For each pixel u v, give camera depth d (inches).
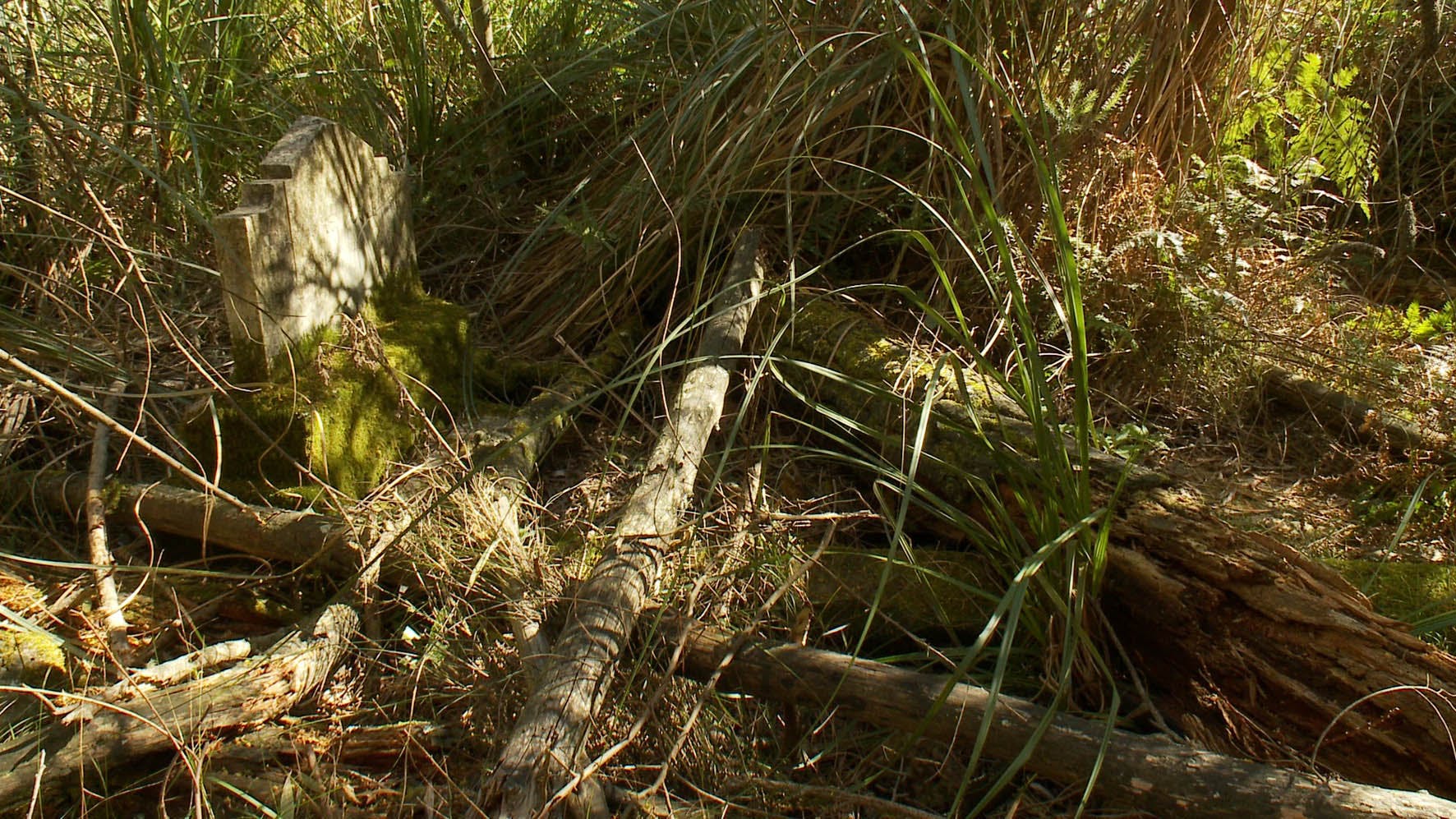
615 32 183.3
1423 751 77.5
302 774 79.7
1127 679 94.7
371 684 91.6
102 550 102.5
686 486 105.2
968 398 93.3
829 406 127.7
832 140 151.6
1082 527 88.1
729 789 82.9
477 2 175.8
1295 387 137.2
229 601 100.5
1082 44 155.9
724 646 87.7
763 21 154.6
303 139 116.8
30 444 120.0
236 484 110.7
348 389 114.3
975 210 145.8
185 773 80.0
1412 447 122.6
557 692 77.3
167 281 143.3
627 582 88.1
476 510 100.5
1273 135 163.8
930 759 86.6
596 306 150.9
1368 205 177.6
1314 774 79.0
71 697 78.5
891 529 112.6
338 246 123.0
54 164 141.8
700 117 152.3
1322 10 187.2
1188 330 138.8
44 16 165.8
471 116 180.4
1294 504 121.0
